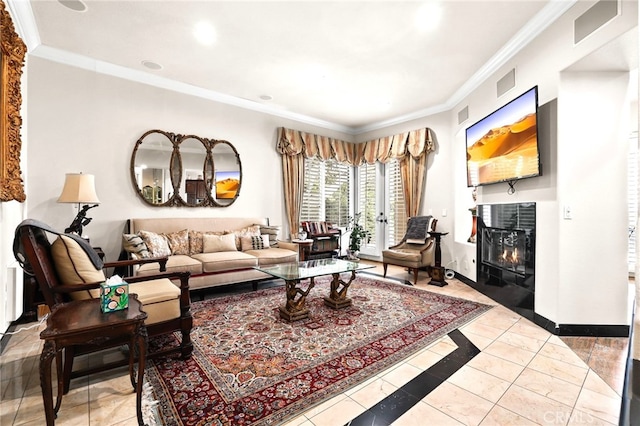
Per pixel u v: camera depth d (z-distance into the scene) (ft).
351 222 21.80
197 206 14.71
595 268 8.38
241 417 5.04
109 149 12.39
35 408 5.34
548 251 8.87
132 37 10.29
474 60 11.70
